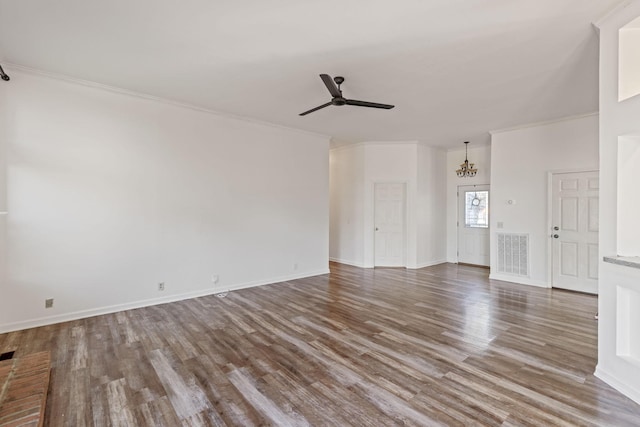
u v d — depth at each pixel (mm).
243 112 4824
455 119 5105
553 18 2426
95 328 3461
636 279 2170
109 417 2023
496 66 3244
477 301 4461
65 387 2344
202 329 3449
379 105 3371
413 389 2328
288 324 3600
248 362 2725
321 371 2580
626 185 2311
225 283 4961
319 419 2006
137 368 2623
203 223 4715
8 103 3332
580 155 4820
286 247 5723
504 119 5098
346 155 7336
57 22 2529
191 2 2268
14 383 2299
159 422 1980
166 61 3205
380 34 2682
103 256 3902
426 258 7105
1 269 3324
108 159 3922
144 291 4211
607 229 2406
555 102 4270
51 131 3562
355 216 7141
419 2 2256
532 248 5367
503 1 2236
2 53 3057
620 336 2311
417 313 3961
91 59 3170
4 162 3322
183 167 4516
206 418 2014
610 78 2361
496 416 2023
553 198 5141
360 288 5176
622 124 2264
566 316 3840
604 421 1970
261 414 2053
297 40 2789
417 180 6824
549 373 2541
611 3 2230
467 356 2832
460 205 7434
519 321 3672
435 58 3082
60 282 3633
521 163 5473
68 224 3674
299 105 4500
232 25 2562
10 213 3359
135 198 4121
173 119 4410
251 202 5246
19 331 3365
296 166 5844
